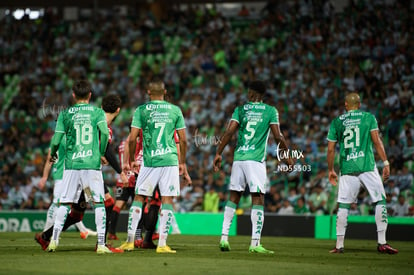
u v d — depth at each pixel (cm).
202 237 5206
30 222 5991
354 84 7900
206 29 9994
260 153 3269
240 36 9706
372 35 8625
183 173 3250
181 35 10144
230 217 3356
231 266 2538
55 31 10750
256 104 3316
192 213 6031
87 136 3052
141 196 3200
